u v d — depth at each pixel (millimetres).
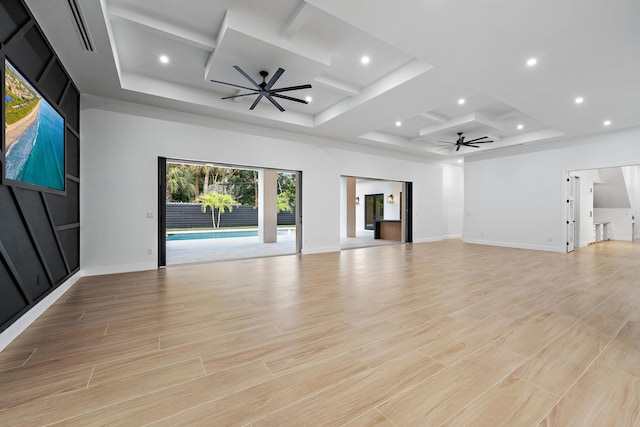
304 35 3383
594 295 3516
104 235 4551
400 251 7293
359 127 6172
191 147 5285
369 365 1948
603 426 1394
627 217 9828
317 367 1921
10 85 2242
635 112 5113
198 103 4828
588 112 5121
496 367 1921
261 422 1421
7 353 2084
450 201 10750
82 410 1494
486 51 3246
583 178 8281
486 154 8648
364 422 1425
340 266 5328
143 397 1602
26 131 2516
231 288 3820
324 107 5676
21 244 2498
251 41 3186
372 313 2912
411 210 9094
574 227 7992
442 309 3025
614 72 3709
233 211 15094
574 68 3613
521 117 6098
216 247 8070
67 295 3475
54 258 3275
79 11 2598
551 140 7160
